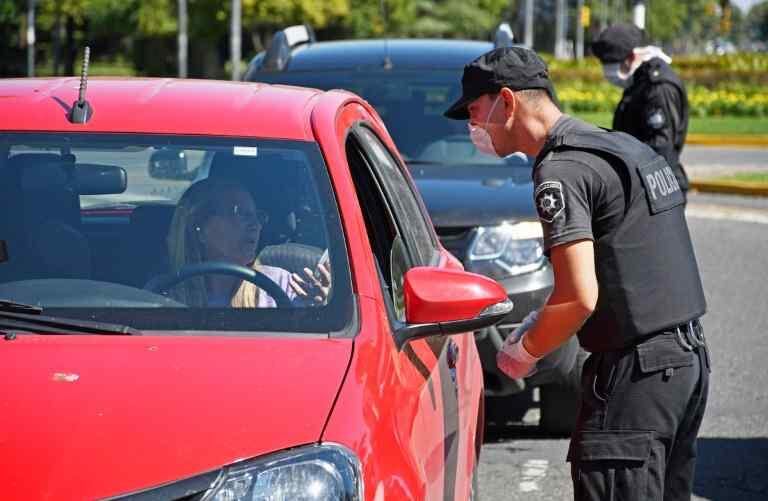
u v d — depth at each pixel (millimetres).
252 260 6660
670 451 7348
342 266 6430
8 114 7160
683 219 7332
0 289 6500
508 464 12016
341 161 6922
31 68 118125
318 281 6426
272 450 5094
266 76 16812
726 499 11055
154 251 6758
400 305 6918
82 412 5258
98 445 5074
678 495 7578
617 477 7172
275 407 5332
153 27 110938
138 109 7188
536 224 12469
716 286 21234
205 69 126188
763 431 13156
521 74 7344
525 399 14438
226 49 127938
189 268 6613
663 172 7242
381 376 5781
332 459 5078
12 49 146875
